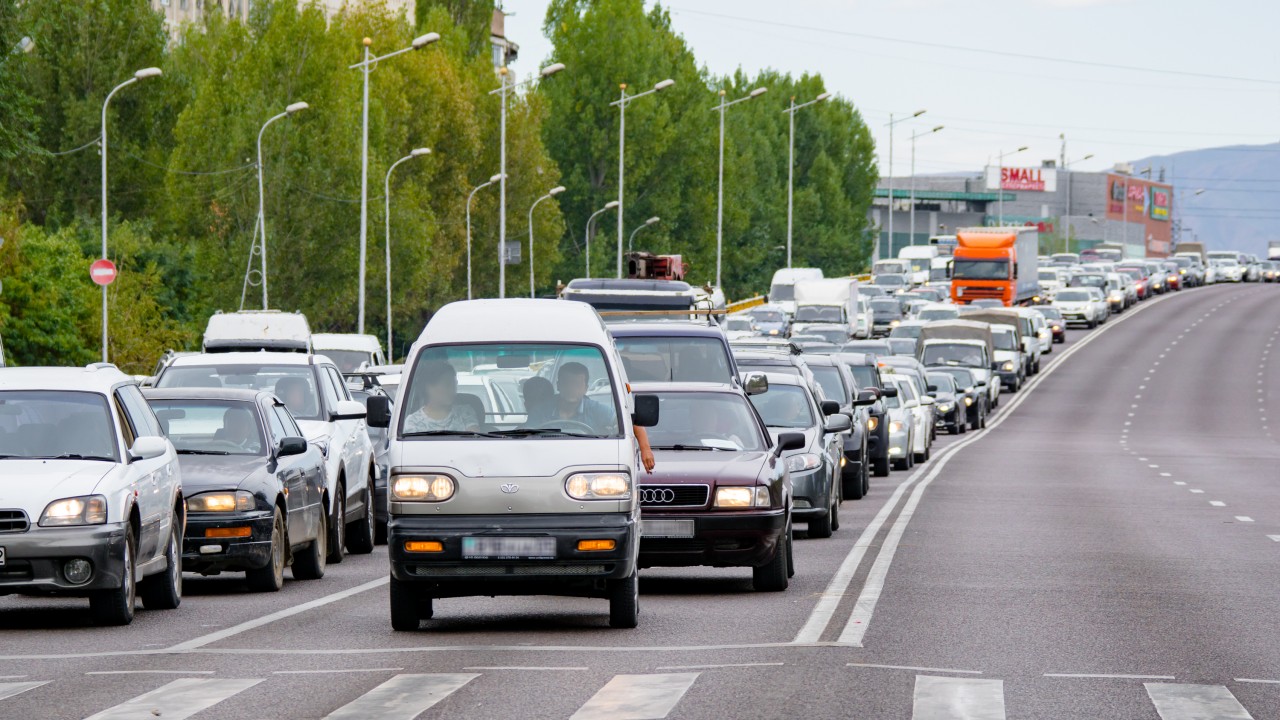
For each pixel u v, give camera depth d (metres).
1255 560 57.88
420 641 38.91
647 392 53.75
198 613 45.59
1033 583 50.56
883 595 47.44
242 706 29.95
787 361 79.00
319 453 58.84
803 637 38.75
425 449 40.19
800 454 66.25
